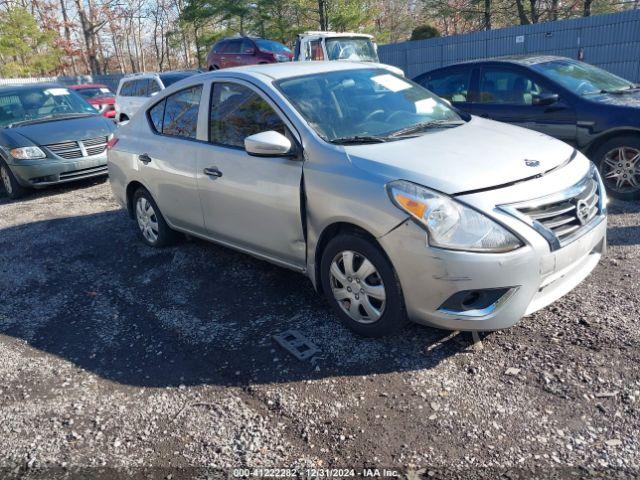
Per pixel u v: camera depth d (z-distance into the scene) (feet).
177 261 17.25
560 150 11.89
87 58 140.56
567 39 56.08
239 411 9.81
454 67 24.04
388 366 10.65
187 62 139.95
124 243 19.61
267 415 9.63
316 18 91.15
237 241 14.56
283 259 13.37
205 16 98.48
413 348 11.16
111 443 9.33
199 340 12.39
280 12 93.09
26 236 21.58
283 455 8.66
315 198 11.59
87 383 11.15
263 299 14.06
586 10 81.20
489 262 9.55
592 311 11.90
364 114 13.30
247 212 13.67
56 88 32.86
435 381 10.07
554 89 20.51
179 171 15.65
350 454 8.54
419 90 15.39
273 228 13.10
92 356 12.19
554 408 9.10
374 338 11.60
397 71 16.11
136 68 174.81
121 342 12.67
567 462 8.00
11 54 109.50
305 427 9.23
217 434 9.29
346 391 10.03
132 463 8.80
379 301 11.16
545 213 10.16
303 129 12.27
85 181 31.45
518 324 11.68
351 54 50.62
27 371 11.79
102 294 15.43
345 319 11.87
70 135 28.48
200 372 11.14
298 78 13.82
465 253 9.63
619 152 19.11
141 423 9.77
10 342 13.14
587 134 19.45
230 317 13.32
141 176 17.44
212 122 14.80
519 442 8.46
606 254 14.93
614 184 19.44
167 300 14.62
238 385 10.57
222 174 14.11
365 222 10.61
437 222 9.79
